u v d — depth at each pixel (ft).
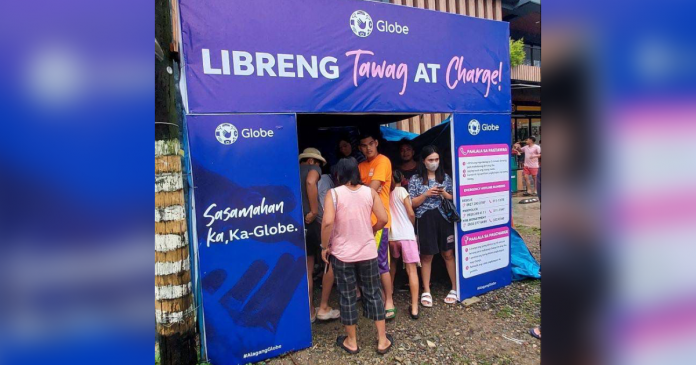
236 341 9.94
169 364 9.25
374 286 10.32
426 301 13.29
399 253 12.91
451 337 11.28
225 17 9.75
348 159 10.16
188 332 9.45
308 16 10.76
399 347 10.78
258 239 10.15
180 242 9.25
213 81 9.67
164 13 9.05
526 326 11.82
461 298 13.53
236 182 9.89
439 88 13.12
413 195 13.03
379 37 11.88
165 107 9.07
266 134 10.24
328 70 11.08
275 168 10.34
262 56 10.18
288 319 10.52
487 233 14.21
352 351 10.48
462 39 13.64
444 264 15.83
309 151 12.66
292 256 10.56
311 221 12.29
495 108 14.48
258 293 10.16
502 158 14.62
